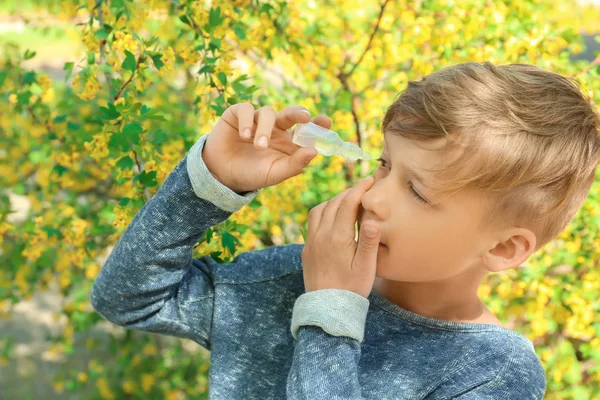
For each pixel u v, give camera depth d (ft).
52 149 7.24
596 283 6.84
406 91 3.50
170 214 3.58
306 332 3.43
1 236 7.89
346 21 7.80
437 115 3.32
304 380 3.35
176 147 5.98
